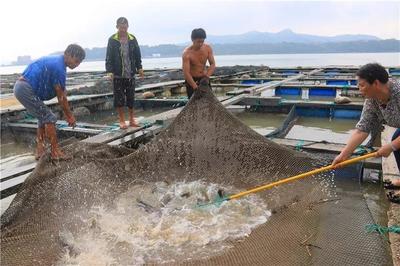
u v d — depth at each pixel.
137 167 4.69
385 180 4.42
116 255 3.26
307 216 3.48
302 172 4.25
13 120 9.16
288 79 14.81
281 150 4.51
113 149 5.07
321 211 3.56
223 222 3.80
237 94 11.18
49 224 3.53
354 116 9.45
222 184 4.70
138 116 11.17
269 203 4.09
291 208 3.71
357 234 3.16
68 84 17.12
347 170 4.99
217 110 4.93
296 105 9.92
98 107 12.21
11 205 3.59
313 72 17.78
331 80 14.37
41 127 5.45
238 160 4.75
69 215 3.72
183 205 4.21
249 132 4.75
